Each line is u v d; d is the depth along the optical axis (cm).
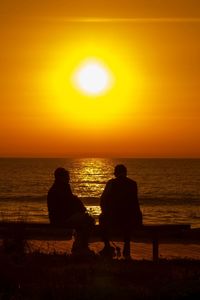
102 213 1312
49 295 902
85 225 1291
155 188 9962
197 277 1041
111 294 905
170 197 8156
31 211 5681
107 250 1307
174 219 5403
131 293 914
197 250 1642
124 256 1308
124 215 1302
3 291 932
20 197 7838
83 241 1298
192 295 905
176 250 1645
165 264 1199
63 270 1090
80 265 1157
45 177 13138
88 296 894
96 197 7950
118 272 1086
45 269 1091
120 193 1305
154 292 920
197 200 7700
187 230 1281
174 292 918
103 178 13388
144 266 1163
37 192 8662
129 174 15538
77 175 15062
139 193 8838
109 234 1309
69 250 1540
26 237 1279
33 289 934
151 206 6912
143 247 1706
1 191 8919
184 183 11438
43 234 1273
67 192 1320
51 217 1320
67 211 1312
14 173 15488
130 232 1302
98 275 1050
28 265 1105
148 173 16275
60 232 1282
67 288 934
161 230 1286
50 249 1562
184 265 1195
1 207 6272
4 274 1022
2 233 1260
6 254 1162
